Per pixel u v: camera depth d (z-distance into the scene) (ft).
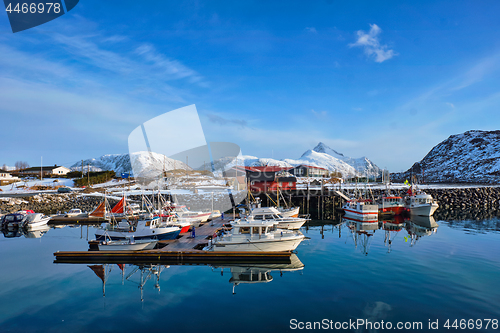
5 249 84.33
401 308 43.65
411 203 147.95
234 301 46.88
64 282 56.39
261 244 71.15
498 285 52.08
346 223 131.85
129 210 120.88
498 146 483.92
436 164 516.32
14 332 37.81
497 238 93.40
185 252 71.92
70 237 102.32
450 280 54.85
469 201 191.93
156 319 41.06
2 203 159.53
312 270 61.87
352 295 48.52
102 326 39.22
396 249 79.30
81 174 292.40
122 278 58.80
